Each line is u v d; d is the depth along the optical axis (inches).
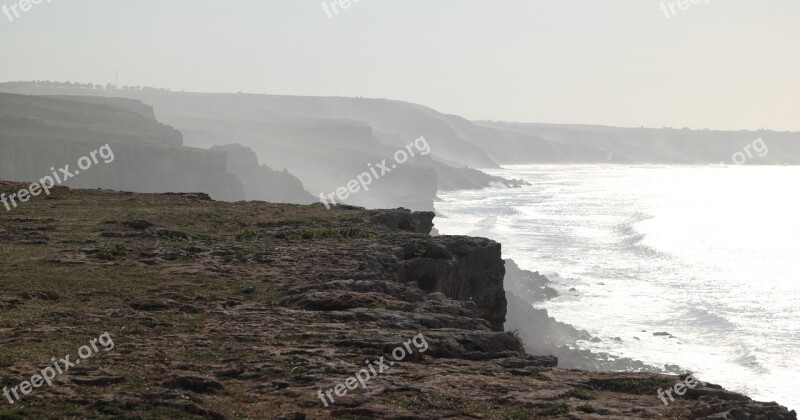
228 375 1002.7
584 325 4276.6
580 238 7854.3
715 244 7455.7
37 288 1428.4
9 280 1477.6
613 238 7859.3
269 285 1537.9
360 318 1274.6
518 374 1061.1
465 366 1079.0
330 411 886.4
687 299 4972.9
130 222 2172.7
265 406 901.8
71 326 1190.3
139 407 868.6
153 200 2719.0
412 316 1289.4
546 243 7500.0
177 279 1560.0
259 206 2716.5
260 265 1729.8
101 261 1704.0
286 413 861.2
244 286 1519.4
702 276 5787.4
